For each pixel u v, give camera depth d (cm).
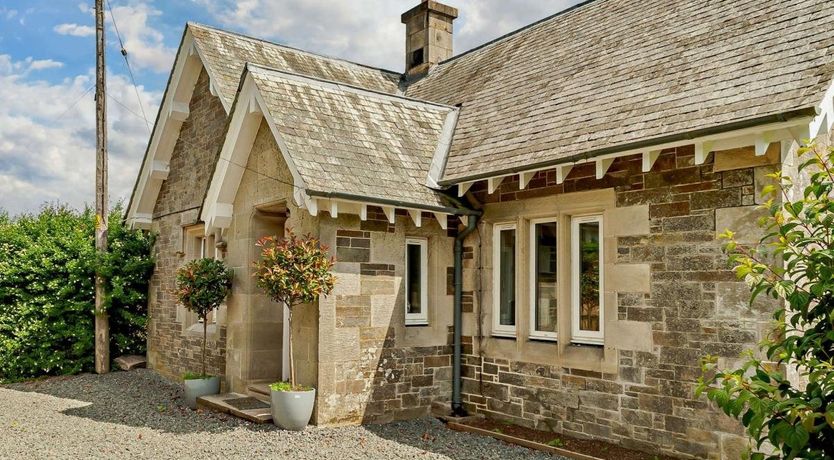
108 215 1573
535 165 807
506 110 1026
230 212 1059
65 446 782
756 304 650
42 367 1434
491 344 923
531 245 902
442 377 957
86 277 1485
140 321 1515
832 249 351
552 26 1253
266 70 951
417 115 1084
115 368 1545
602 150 734
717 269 683
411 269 967
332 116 955
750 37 761
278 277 815
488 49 1416
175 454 739
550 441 785
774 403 334
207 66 1229
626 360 760
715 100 692
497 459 728
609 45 994
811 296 357
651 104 766
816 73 622
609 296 782
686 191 716
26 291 1442
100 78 1545
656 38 912
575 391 813
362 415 878
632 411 751
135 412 1007
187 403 1052
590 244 838
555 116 897
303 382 871
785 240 383
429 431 863
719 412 673
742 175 670
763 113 614
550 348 845
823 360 362
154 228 1529
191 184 1365
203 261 1049
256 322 1025
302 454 732
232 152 1002
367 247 897
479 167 912
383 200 849
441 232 966
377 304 902
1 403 1110
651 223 746
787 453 345
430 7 1595
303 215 883
